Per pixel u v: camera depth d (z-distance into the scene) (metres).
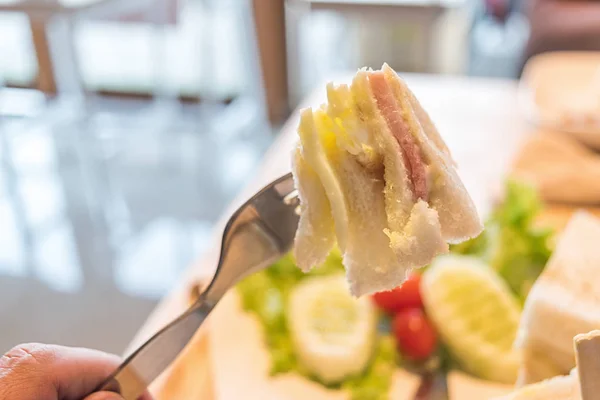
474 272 0.37
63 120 1.32
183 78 1.48
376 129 0.21
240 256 0.25
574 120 0.50
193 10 1.25
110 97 1.52
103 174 1.13
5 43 1.39
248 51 1.36
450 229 0.22
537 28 1.11
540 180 0.45
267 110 1.38
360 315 0.36
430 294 0.36
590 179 0.44
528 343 0.29
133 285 0.80
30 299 0.79
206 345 0.36
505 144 0.52
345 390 0.34
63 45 1.28
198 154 1.21
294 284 0.39
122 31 1.47
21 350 0.24
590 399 0.19
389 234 0.21
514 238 0.39
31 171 1.15
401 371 0.34
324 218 0.22
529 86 0.58
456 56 1.20
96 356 0.25
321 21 1.33
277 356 0.35
